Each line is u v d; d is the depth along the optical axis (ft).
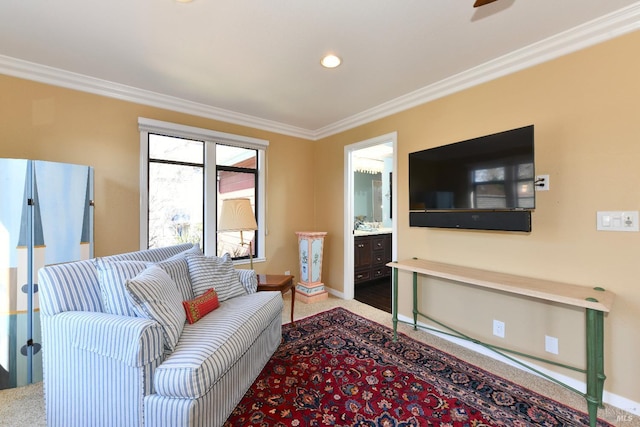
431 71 7.93
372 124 11.12
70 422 4.78
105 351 4.50
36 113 7.82
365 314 10.75
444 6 5.41
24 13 5.57
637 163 5.51
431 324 9.12
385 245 16.52
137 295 4.74
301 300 12.36
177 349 4.80
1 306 6.15
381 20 5.81
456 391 6.14
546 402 5.80
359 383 6.41
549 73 6.60
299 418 5.33
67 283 5.10
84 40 6.50
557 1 5.24
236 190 11.92
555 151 6.51
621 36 5.66
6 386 6.19
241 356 5.58
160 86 8.93
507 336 7.36
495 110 7.52
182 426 4.20
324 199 13.67
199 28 6.08
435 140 8.91
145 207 9.51
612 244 5.79
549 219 6.59
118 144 9.06
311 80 8.50
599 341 5.31
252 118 11.83
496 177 6.95
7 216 6.19
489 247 7.64
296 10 5.52
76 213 7.02
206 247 10.95
